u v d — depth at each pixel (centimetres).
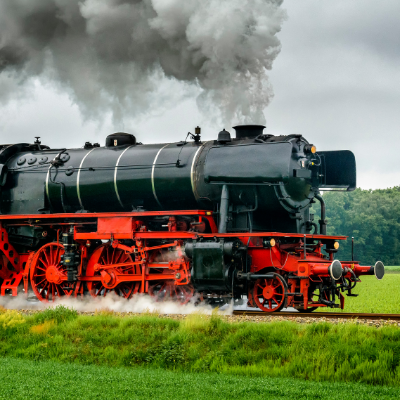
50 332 1838
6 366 1526
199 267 2078
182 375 1434
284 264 2089
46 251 2555
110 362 1628
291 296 2058
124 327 1781
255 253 2130
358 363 1419
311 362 1449
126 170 2372
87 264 2423
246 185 2134
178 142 2380
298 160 2138
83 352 1692
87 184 2441
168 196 2309
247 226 2173
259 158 2102
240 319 1798
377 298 3250
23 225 2544
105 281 2317
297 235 2095
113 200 2417
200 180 2233
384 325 1602
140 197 2362
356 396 1210
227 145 2205
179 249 2166
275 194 2098
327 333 1551
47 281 2502
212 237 2105
